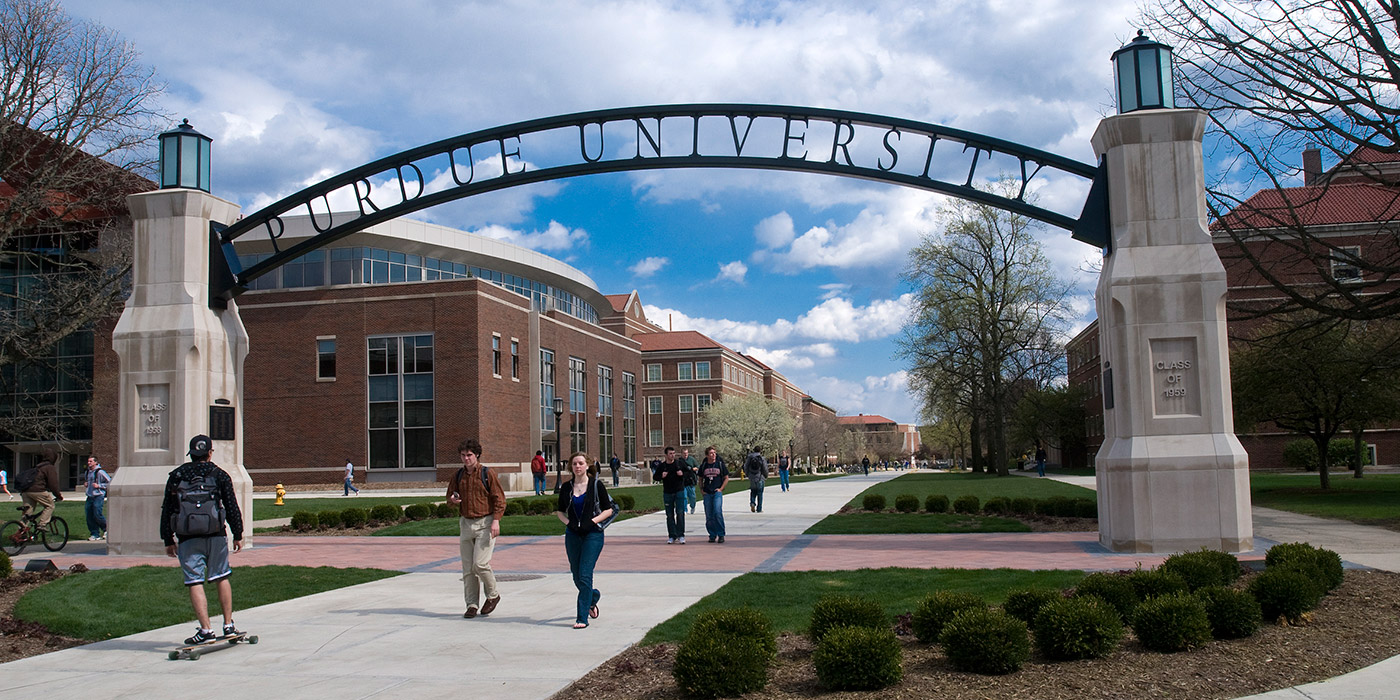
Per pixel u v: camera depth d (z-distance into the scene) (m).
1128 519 12.98
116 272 34.97
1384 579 9.87
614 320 103.69
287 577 12.30
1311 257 18.27
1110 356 13.45
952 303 55.62
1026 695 5.86
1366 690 5.79
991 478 53.56
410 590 11.30
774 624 8.28
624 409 74.81
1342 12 17.61
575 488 8.78
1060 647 6.71
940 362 55.50
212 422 15.78
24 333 33.75
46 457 16.98
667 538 17.84
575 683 6.57
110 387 50.03
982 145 14.80
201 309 15.81
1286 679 6.11
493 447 50.28
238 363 16.56
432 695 6.33
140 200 15.89
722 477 16.91
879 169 15.12
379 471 49.25
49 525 17.08
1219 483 12.74
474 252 57.16
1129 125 13.38
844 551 14.54
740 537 17.67
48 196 32.59
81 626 9.04
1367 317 18.55
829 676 6.14
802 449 113.25
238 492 16.20
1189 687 5.96
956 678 6.29
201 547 8.10
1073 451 84.75
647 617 9.03
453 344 49.41
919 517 21.22
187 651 7.67
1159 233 13.21
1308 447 48.19
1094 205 13.77
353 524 22.12
